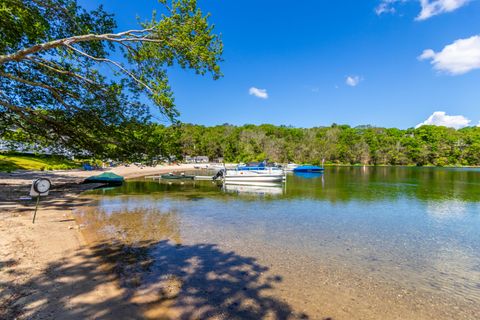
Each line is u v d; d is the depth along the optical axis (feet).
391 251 24.26
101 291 15.10
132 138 48.93
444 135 294.05
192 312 13.61
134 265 19.44
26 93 43.04
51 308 12.91
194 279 17.51
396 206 47.44
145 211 40.81
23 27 32.53
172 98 38.63
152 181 97.60
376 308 14.80
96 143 50.06
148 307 13.83
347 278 18.51
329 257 22.47
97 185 75.25
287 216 38.45
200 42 36.40
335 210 43.32
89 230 28.63
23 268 17.15
